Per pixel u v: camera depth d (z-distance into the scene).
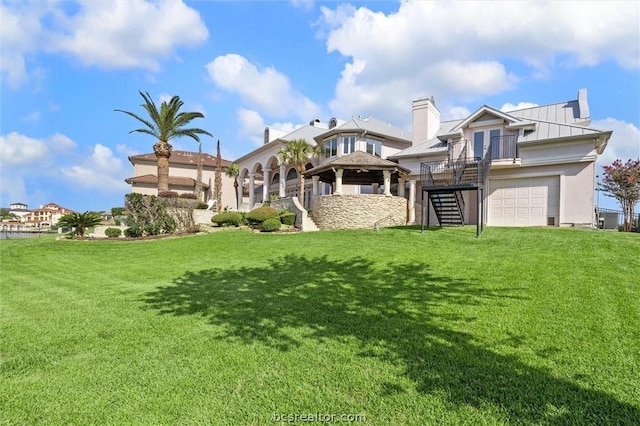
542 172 18.67
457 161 18.83
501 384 3.55
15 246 16.98
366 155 22.80
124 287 8.72
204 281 9.13
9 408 3.30
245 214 24.45
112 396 3.50
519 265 8.79
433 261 9.89
